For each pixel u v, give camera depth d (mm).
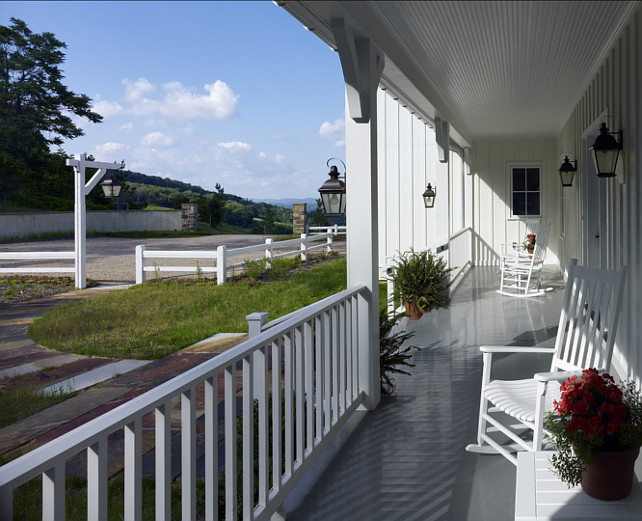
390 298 8812
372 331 4734
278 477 3002
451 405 4805
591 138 7816
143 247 13281
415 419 4508
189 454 2150
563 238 12250
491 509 3133
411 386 5355
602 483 2562
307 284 12312
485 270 13656
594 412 2607
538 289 10625
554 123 11797
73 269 13242
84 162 13039
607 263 6258
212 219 36469
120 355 7035
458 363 6078
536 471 2836
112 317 9352
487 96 8578
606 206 6305
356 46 4629
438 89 7906
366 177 4754
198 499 3350
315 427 3855
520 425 4219
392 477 3535
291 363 3234
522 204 14336
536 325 7879
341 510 3158
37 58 42344
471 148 13617
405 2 4469
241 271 15109
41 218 26109
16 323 9352
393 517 3072
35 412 5070
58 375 6297
